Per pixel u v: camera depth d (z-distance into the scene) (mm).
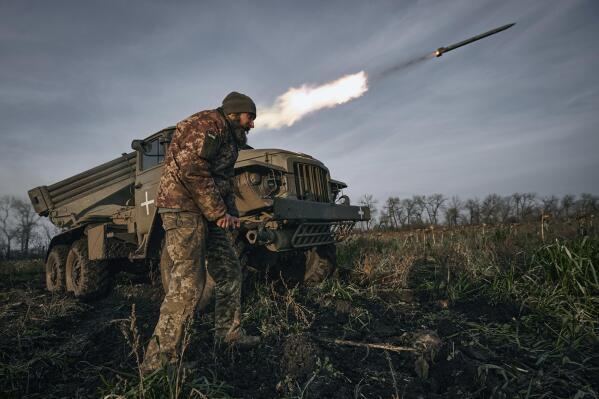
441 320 3008
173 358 2145
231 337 2539
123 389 1842
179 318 2197
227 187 2582
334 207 4273
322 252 4629
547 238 5156
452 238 6770
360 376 2135
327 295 3891
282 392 1963
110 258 4863
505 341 2594
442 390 2018
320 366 2207
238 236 3660
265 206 3521
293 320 3166
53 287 5977
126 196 6414
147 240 4109
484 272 4070
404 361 2297
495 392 1807
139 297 4859
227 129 2451
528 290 3428
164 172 2373
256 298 3738
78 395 2023
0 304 4434
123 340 2914
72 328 3525
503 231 5961
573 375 2029
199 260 2309
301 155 4473
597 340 2455
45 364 2498
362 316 3223
